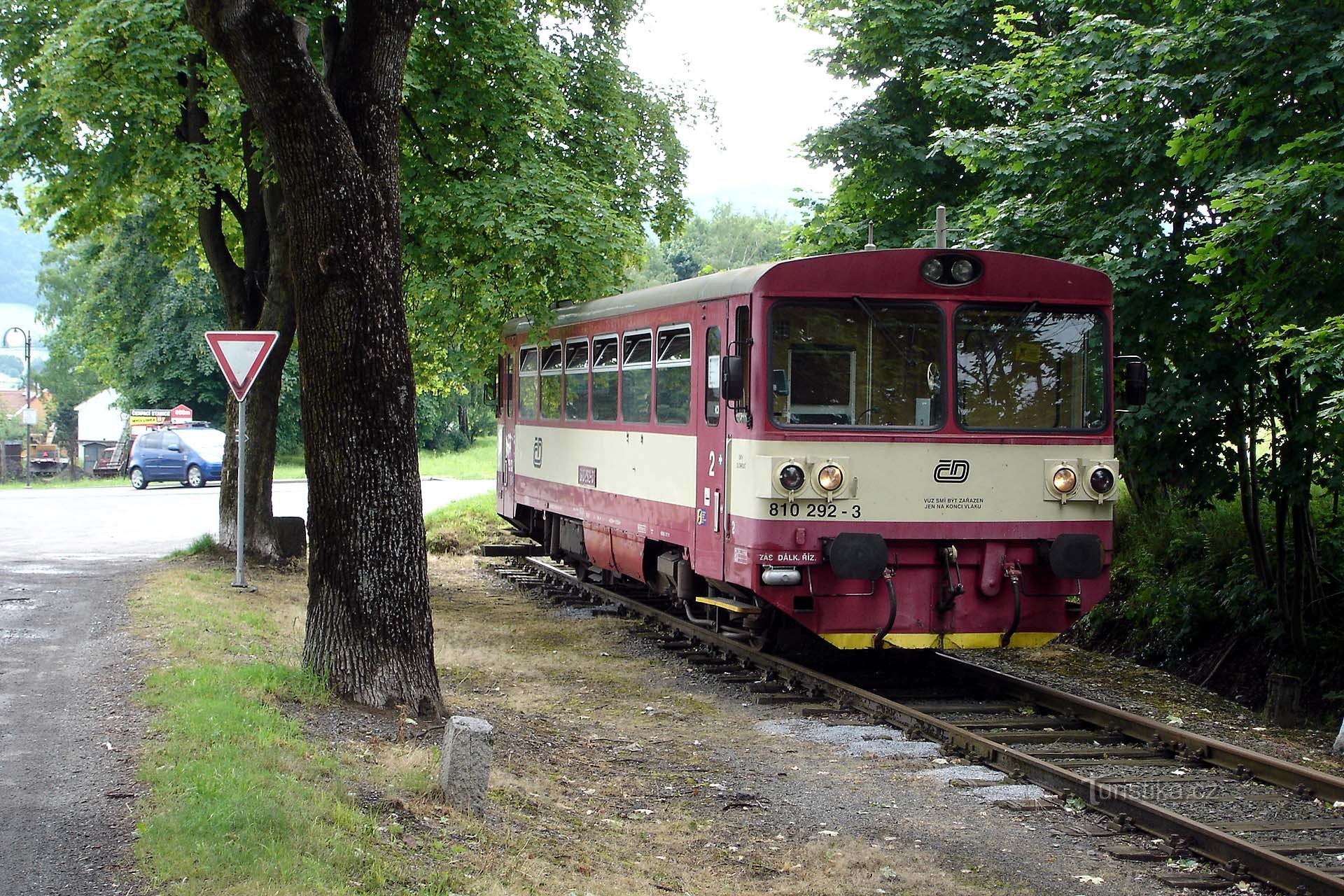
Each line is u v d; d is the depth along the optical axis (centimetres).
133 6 1407
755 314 1066
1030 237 1417
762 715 1045
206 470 4053
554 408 1725
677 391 1263
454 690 1091
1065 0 1562
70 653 1003
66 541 2184
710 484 1169
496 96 1627
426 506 3098
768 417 1056
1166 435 1388
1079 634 1730
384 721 845
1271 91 1151
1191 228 1345
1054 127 1335
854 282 1071
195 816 566
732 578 1111
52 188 1680
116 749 705
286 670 905
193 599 1286
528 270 1584
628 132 1973
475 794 679
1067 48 1392
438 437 7312
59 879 509
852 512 1062
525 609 1636
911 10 1925
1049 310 1108
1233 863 668
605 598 1645
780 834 729
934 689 1159
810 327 1070
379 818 621
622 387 1438
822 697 1100
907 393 1080
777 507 1052
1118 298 1327
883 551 1052
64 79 1420
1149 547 1730
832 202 2138
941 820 759
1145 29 1270
